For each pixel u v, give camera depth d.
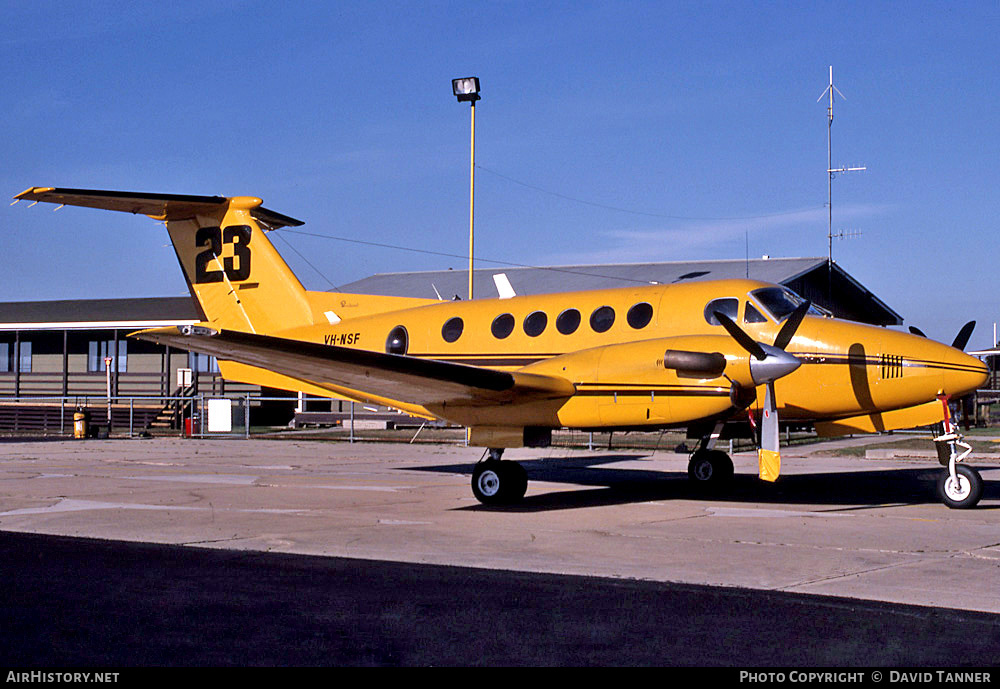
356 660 5.12
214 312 17.22
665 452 20.64
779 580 7.06
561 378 11.70
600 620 5.89
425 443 23.53
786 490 13.39
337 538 9.12
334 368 11.73
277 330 16.56
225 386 32.72
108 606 6.29
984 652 5.18
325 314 16.16
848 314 35.41
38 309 35.62
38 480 14.79
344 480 14.91
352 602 6.39
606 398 11.53
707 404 11.04
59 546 8.62
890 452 18.48
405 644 5.40
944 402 11.12
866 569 7.48
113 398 26.95
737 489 13.54
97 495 12.73
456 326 14.30
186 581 7.07
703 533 9.38
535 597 6.52
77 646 5.38
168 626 5.79
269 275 16.70
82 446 22.61
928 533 9.29
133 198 15.41
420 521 10.31
